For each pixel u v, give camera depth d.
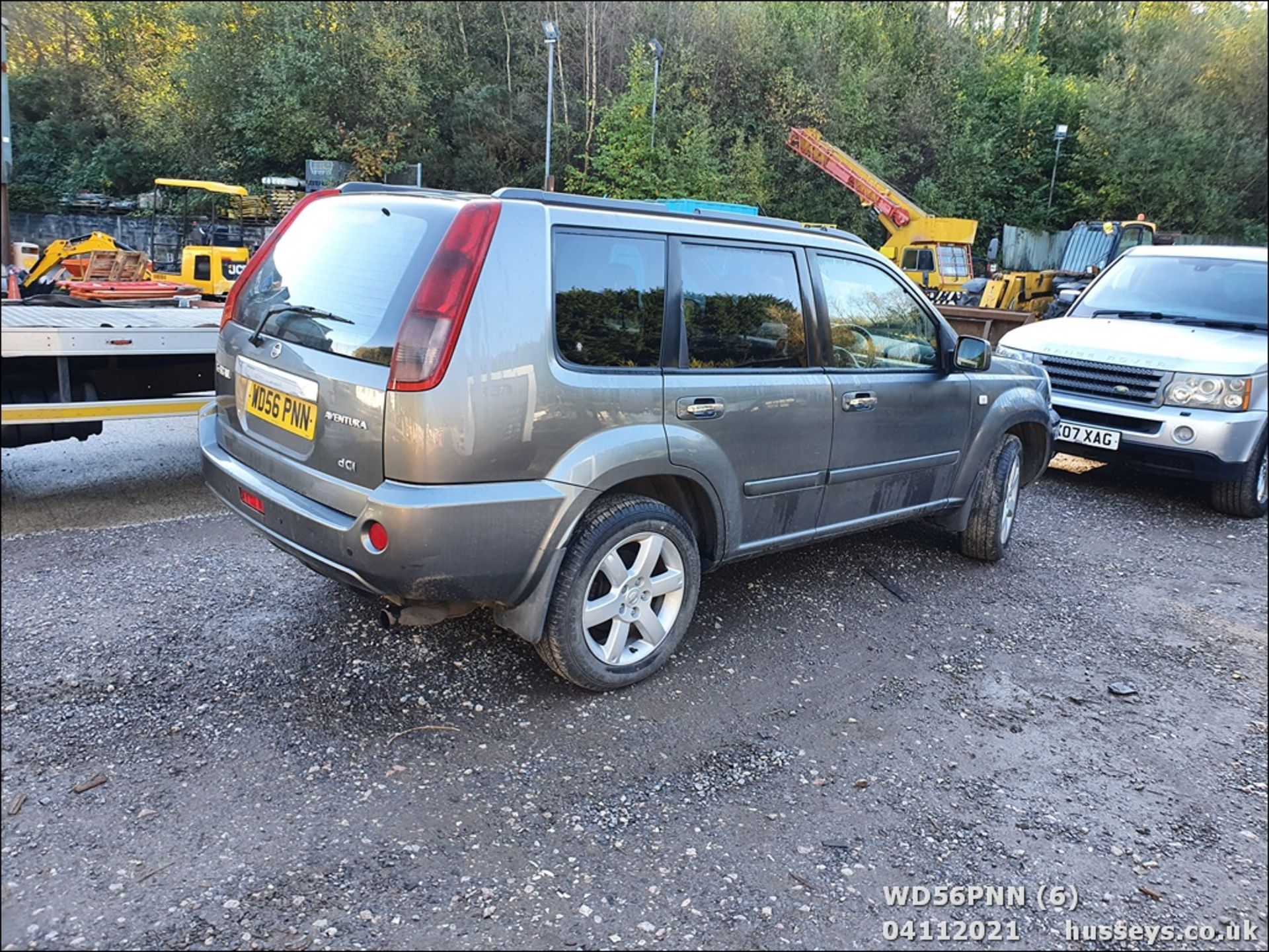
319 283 3.31
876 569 5.11
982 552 5.27
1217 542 6.23
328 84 29.17
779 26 34.31
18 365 5.32
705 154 28.78
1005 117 36.16
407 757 3.00
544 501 3.05
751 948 2.29
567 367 3.11
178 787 2.76
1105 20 39.53
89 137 29.17
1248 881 2.70
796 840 2.73
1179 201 29.86
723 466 3.62
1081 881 2.65
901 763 3.19
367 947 2.21
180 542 4.83
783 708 3.50
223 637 3.74
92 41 29.19
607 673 3.42
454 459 2.87
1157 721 3.64
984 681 3.87
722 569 4.91
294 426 3.20
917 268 20.62
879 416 4.31
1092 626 4.55
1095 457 7.13
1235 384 6.48
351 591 4.25
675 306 3.46
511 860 2.54
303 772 2.88
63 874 2.37
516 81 32.41
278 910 2.30
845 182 22.75
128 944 2.16
